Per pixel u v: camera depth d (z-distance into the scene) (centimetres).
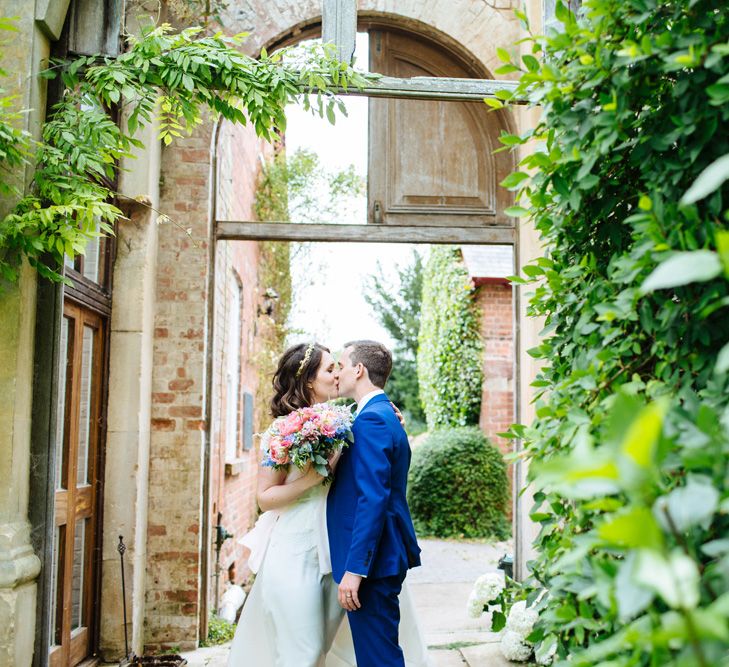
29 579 274
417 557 301
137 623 425
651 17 169
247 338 732
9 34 288
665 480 129
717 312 151
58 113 292
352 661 313
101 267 419
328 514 299
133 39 321
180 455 455
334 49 334
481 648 435
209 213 475
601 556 146
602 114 166
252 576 752
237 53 317
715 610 73
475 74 530
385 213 512
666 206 161
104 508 417
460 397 966
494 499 916
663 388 155
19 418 278
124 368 428
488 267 938
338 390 332
